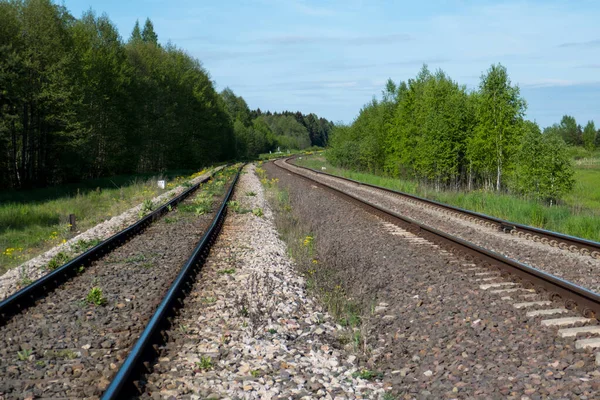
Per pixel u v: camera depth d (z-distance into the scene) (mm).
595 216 16703
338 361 6184
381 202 24094
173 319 7148
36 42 33844
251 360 5977
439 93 36906
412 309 8125
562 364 5562
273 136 169500
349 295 8859
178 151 68000
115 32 50312
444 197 25922
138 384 5035
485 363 5824
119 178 44125
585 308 7125
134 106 50219
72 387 5023
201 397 4988
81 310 7543
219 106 93812
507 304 7766
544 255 11914
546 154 24812
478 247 10820
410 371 5875
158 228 15797
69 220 18062
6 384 5078
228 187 30938
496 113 31031
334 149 67000
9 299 7449
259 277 9680
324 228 16453
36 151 37625
